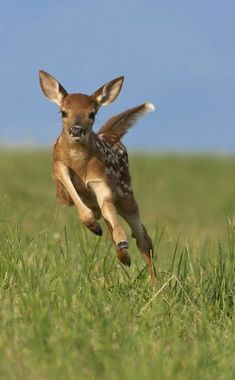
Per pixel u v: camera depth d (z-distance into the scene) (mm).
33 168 40438
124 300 13641
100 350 11422
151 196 36719
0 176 36469
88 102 15172
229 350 12250
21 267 14258
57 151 15148
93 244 16156
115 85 15562
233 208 31938
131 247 17859
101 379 10617
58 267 14391
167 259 17203
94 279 14258
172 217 29547
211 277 14953
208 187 40000
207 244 18797
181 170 43969
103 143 15836
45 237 16500
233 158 47594
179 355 11516
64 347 11289
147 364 10914
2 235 16141
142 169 43469
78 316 12375
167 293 14406
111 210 14859
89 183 15148
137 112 17281
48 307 12445
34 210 22906
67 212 24375
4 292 13828
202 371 11125
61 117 15203
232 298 14477
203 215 31359
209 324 13094
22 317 12523
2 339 11797
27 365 10898
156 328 12805
